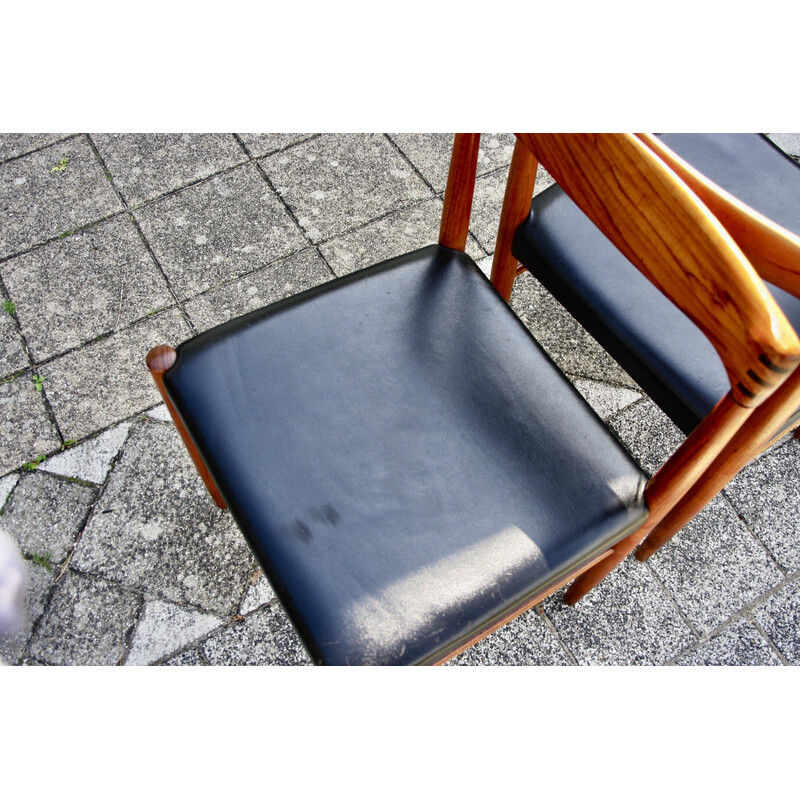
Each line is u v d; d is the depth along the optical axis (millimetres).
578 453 909
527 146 803
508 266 1248
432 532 854
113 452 1484
